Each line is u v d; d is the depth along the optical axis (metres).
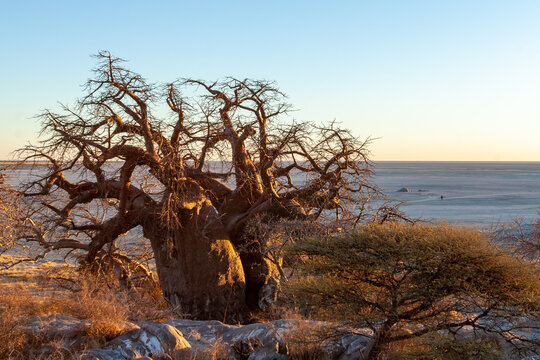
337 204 16.36
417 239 6.43
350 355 6.99
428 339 6.29
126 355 6.81
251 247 16.98
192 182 16.28
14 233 17.02
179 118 15.84
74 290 15.79
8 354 6.65
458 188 170.75
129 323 8.02
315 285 6.74
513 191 156.50
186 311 16.03
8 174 15.85
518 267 6.07
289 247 7.18
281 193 17.00
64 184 16.69
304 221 15.23
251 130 16.02
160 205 16.36
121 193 15.95
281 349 7.16
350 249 6.52
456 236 6.43
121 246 21.00
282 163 18.20
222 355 7.20
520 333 6.76
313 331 7.23
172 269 16.45
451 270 6.16
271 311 15.73
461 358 6.00
